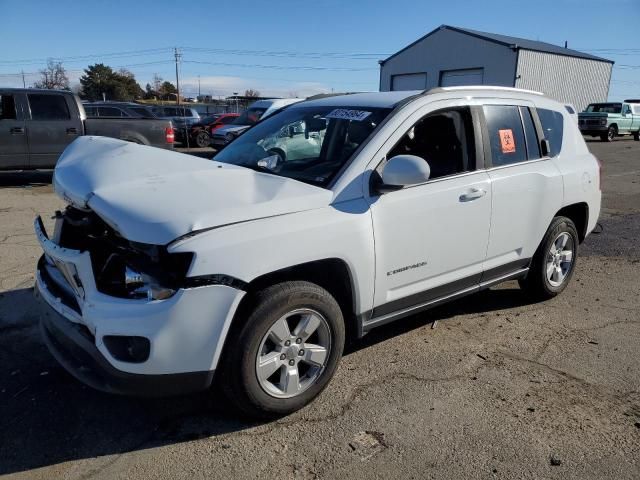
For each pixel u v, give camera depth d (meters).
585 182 4.97
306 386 3.16
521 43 34.41
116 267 2.82
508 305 4.98
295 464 2.76
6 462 2.72
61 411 3.16
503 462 2.80
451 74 36.19
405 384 3.53
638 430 3.10
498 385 3.55
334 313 3.16
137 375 2.65
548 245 4.77
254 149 4.04
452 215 3.75
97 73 83.12
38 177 12.62
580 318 4.71
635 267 6.25
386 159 3.46
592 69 37.97
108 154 3.42
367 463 2.77
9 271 5.46
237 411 3.05
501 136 4.25
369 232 3.26
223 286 2.69
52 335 3.17
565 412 3.27
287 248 2.88
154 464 2.74
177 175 3.07
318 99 4.41
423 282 3.73
